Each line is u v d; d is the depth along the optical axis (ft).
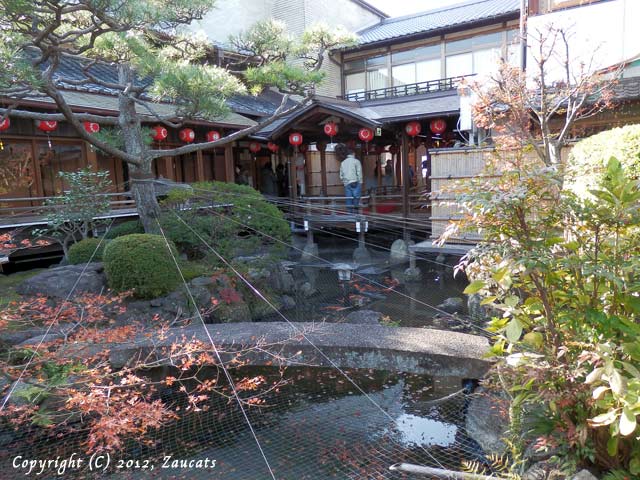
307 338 16.69
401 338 16.47
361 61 61.41
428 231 37.81
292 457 11.91
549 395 8.12
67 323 18.45
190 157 51.60
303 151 50.52
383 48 59.47
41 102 33.30
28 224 32.65
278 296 30.71
